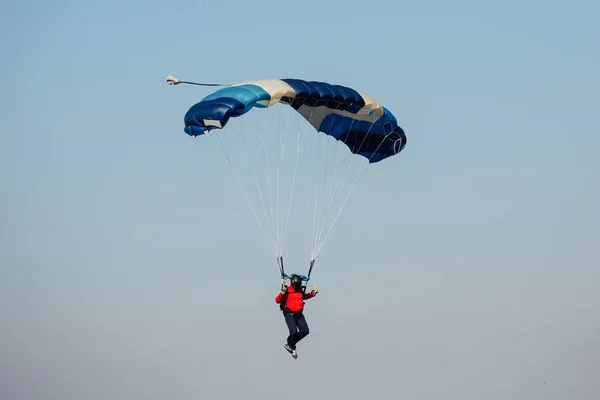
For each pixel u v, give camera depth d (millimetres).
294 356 88312
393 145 104250
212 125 84562
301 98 92312
